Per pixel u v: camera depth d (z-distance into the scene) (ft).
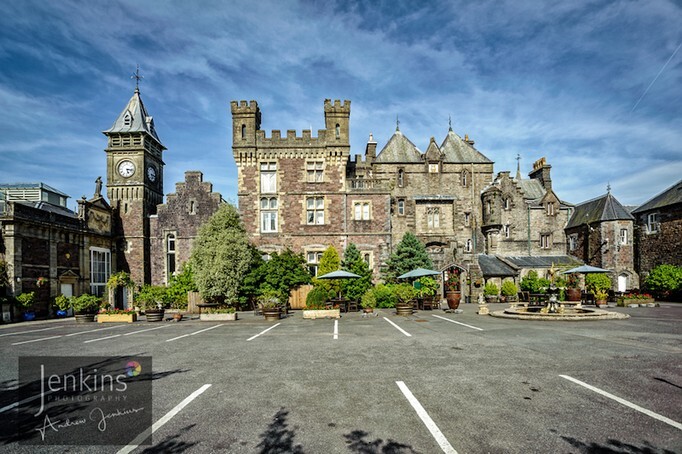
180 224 117.60
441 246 119.44
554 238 137.08
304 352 38.40
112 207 121.19
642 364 31.71
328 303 79.51
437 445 17.92
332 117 107.76
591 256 128.06
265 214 107.14
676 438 18.42
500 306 97.91
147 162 128.26
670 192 118.83
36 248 91.30
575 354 35.60
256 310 81.51
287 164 107.34
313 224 106.32
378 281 104.99
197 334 52.90
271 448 17.84
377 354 36.78
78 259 105.19
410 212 120.26
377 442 18.30
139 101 133.59
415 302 84.89
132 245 121.60
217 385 27.50
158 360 36.04
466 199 130.72
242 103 107.55
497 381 27.37
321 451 17.51
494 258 127.75
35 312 89.86
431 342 42.63
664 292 105.70
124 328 63.16
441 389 25.77
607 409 21.98
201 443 18.44
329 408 22.67
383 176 128.47
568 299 90.48
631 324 55.11
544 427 19.70
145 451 17.76
